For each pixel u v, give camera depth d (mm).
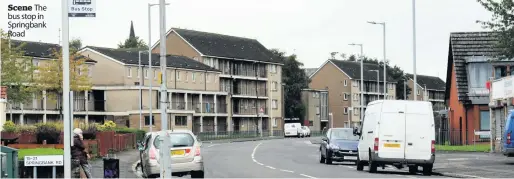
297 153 54094
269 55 131875
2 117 43562
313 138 106750
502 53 43750
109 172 21938
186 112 103125
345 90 149125
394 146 30188
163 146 22609
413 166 31672
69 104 19625
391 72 165125
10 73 65062
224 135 105562
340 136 39812
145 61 100000
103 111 95000
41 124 45312
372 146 30594
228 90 119500
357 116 150625
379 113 30375
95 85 96250
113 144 47500
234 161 42156
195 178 27391
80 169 24438
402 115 30281
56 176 22062
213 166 36781
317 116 144875
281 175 29266
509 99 44344
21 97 66750
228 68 120938
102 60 97062
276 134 123875
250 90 124875
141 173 31203
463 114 59625
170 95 101812
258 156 49094
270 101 129500
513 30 42719
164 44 22703
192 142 27094
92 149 39719
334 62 150875
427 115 30344
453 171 31375
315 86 151875
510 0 42469
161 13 22688
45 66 75062
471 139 58969
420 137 30203
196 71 108562
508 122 37531
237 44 127125
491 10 42906
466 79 60688
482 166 34406
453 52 62125
